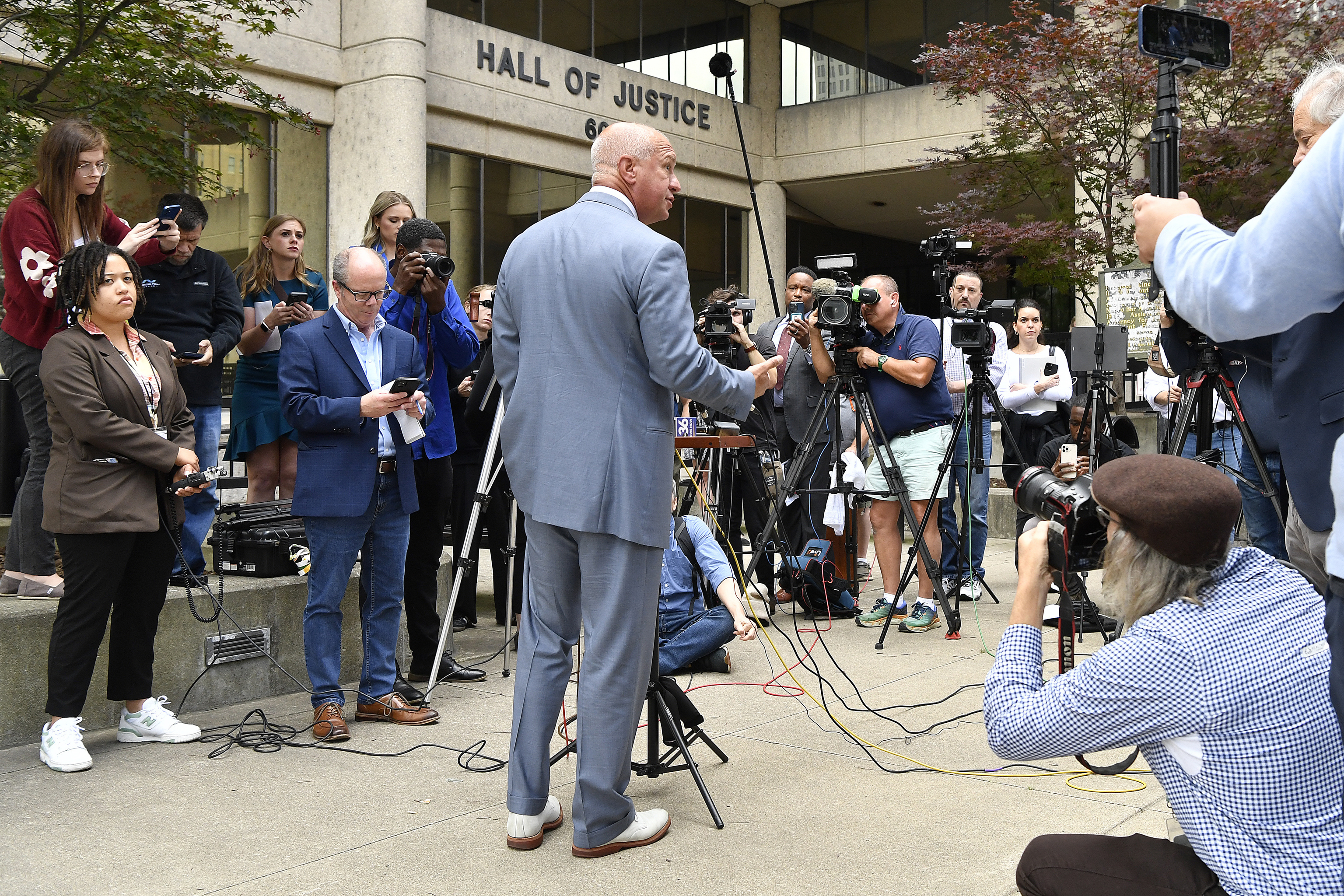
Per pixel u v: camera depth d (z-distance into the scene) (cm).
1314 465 184
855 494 598
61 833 289
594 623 272
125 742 377
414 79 1241
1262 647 160
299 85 1238
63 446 347
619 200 279
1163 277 163
